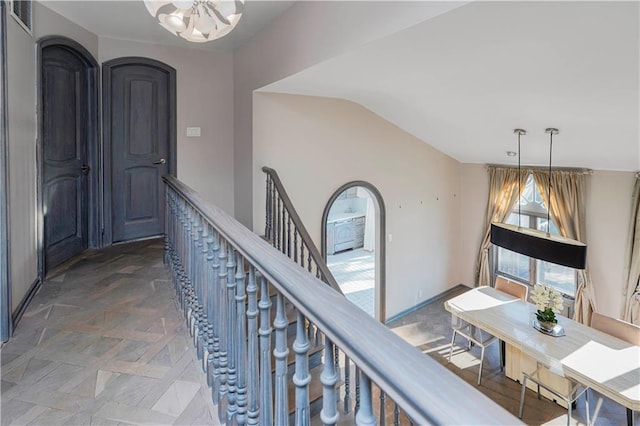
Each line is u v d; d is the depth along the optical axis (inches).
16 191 103.7
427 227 269.7
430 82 124.0
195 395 71.5
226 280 63.3
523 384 172.9
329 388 32.1
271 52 147.4
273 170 170.4
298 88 157.1
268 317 46.5
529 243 165.9
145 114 180.4
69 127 151.9
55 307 107.8
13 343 88.4
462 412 19.8
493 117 150.0
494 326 180.9
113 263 147.5
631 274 203.6
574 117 129.4
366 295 292.7
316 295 33.6
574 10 67.6
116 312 105.1
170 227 132.7
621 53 81.2
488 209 271.9
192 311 90.2
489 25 76.6
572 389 161.2
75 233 158.4
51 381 74.8
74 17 143.6
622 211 207.6
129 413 66.6
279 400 42.5
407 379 22.5
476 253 287.9
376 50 97.0
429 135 206.4
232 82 195.8
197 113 189.6
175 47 182.2
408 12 79.5
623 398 131.3
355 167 217.2
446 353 222.1
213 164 194.9
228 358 60.9
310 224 197.0
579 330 176.9
